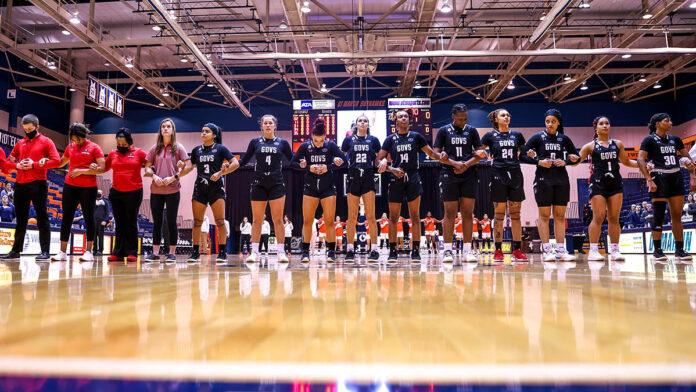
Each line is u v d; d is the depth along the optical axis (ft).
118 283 5.43
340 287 4.85
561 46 55.98
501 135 15.76
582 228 43.55
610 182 14.35
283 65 57.98
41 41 53.88
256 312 2.79
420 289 4.57
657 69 53.16
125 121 65.51
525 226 59.57
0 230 19.04
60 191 46.26
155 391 1.10
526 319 2.48
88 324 2.29
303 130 54.44
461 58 56.65
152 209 14.65
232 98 57.11
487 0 46.83
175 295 3.94
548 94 64.03
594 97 63.93
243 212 57.47
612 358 1.48
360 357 1.50
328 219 15.87
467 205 14.06
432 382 1.19
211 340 1.84
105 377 1.24
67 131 65.00
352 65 48.47
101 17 49.80
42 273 7.52
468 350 1.62
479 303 3.30
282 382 1.19
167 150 14.70
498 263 12.94
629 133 62.69
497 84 57.67
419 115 53.26
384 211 53.52
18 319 2.46
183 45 40.27
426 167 56.24
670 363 1.40
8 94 54.80
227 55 39.45
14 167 14.84
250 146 15.02
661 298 3.67
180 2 43.09
